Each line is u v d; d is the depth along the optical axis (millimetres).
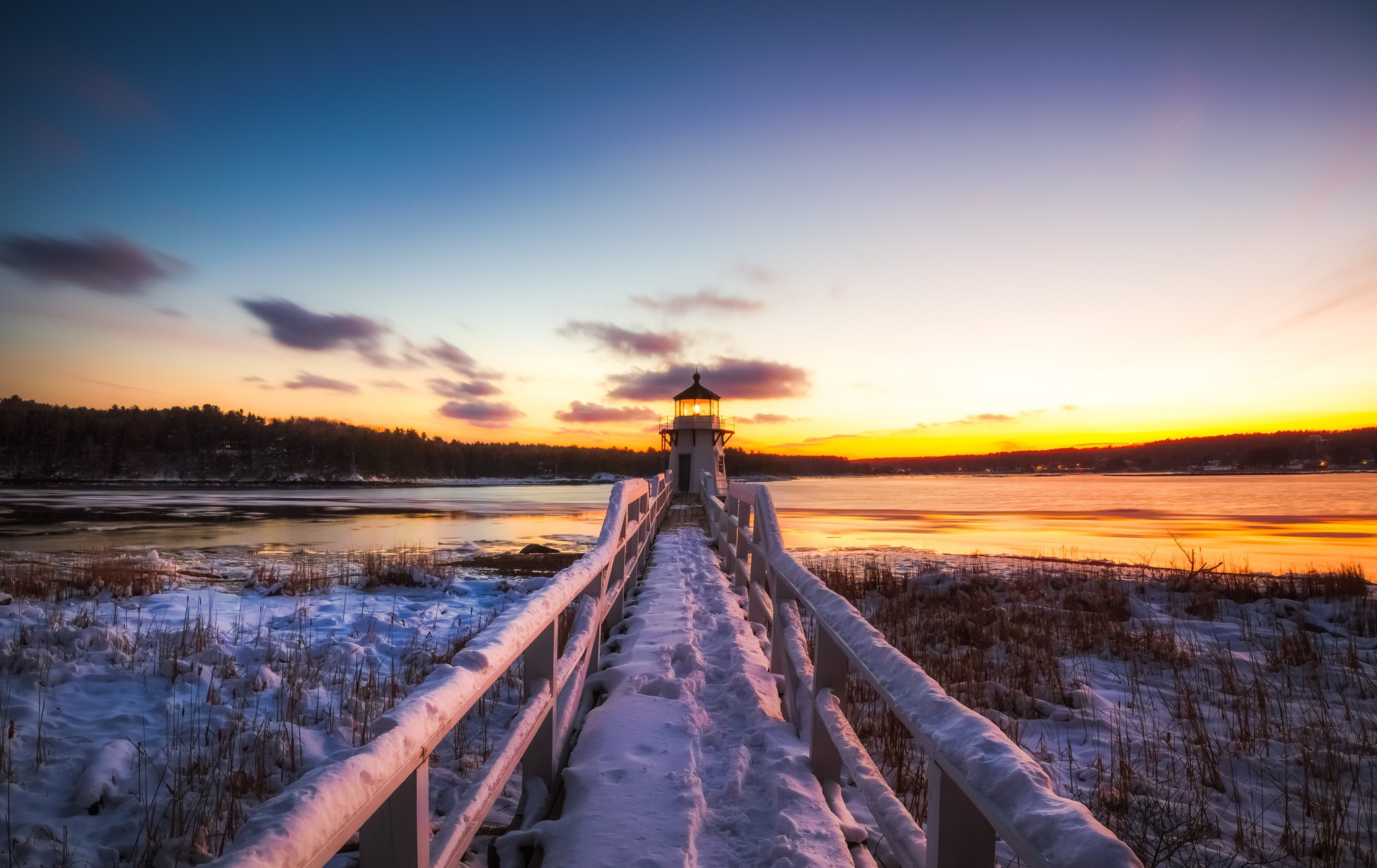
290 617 9406
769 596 7422
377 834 1580
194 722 4832
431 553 23141
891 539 32531
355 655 7008
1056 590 13398
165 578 12953
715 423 29031
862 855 2627
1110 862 966
